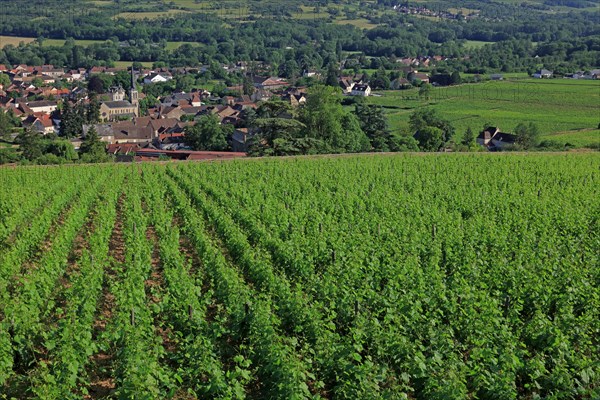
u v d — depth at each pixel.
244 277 23.27
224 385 13.53
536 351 15.77
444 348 15.29
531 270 20.75
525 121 118.06
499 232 26.25
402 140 84.88
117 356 15.84
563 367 14.62
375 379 13.65
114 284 20.89
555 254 22.80
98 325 19.27
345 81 175.50
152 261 26.17
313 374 14.33
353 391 13.65
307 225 29.41
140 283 20.38
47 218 30.98
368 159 55.16
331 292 18.84
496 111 129.25
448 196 35.97
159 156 72.06
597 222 29.47
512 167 49.28
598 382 14.26
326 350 15.02
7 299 19.62
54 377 14.46
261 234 26.69
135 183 41.88
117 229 32.16
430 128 90.25
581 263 21.69
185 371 14.61
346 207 33.06
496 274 20.61
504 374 13.77
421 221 28.44
